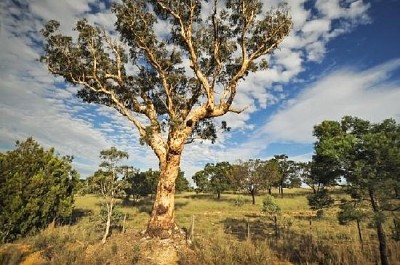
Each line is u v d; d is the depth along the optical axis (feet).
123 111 60.34
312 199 43.65
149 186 135.85
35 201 59.77
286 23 58.34
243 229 72.18
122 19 57.93
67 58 59.93
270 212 69.41
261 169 149.38
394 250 42.06
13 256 41.50
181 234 53.01
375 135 36.27
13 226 55.11
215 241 50.06
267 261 42.52
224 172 170.09
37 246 47.52
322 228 69.36
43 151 71.26
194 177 189.67
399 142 36.22
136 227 72.08
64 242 49.44
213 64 64.64
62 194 71.36
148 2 58.44
